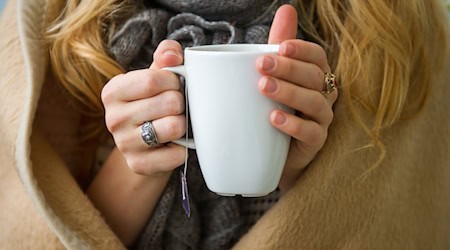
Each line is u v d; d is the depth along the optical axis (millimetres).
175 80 703
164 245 840
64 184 790
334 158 791
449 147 899
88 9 828
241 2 804
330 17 836
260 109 655
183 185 725
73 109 869
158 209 819
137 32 822
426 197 882
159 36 824
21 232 793
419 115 853
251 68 643
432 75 874
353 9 820
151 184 807
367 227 812
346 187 796
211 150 671
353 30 823
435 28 876
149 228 826
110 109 734
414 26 842
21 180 772
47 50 828
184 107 709
